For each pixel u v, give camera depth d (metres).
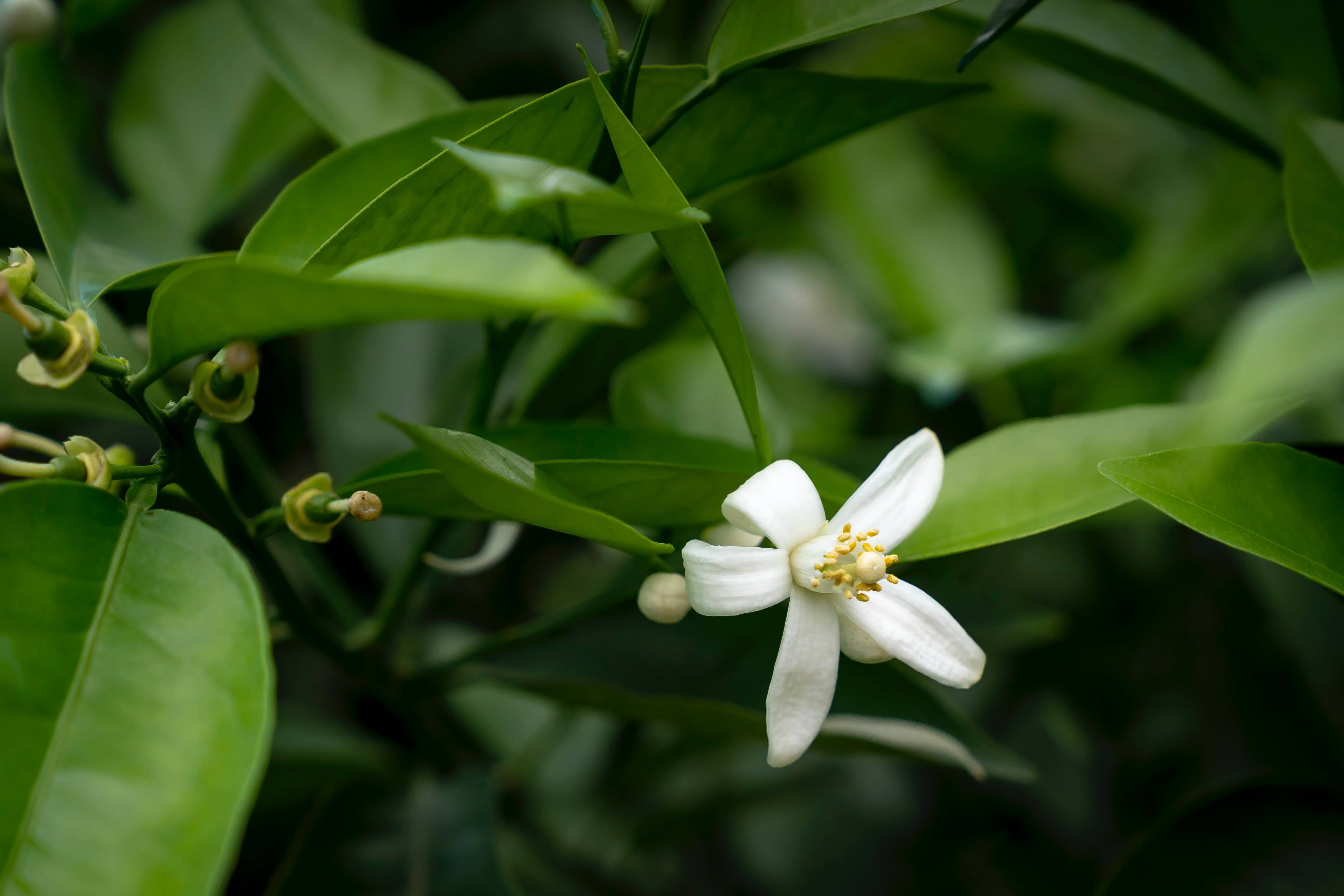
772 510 0.26
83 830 0.24
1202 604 0.39
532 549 0.39
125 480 0.26
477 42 0.43
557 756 0.40
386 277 0.23
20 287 0.25
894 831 0.41
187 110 0.35
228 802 0.24
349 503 0.26
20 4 0.31
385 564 0.33
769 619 0.31
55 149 0.30
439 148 0.29
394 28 0.44
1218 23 0.37
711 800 0.40
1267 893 0.30
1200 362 0.38
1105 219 0.47
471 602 0.42
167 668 0.24
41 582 0.25
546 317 0.32
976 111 0.46
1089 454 0.28
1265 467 0.27
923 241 0.42
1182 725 0.39
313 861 0.31
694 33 0.44
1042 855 0.39
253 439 0.36
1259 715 0.37
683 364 0.32
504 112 0.29
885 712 0.30
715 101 0.28
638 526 0.28
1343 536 0.27
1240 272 0.41
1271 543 0.27
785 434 0.32
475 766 0.33
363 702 0.39
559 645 0.31
